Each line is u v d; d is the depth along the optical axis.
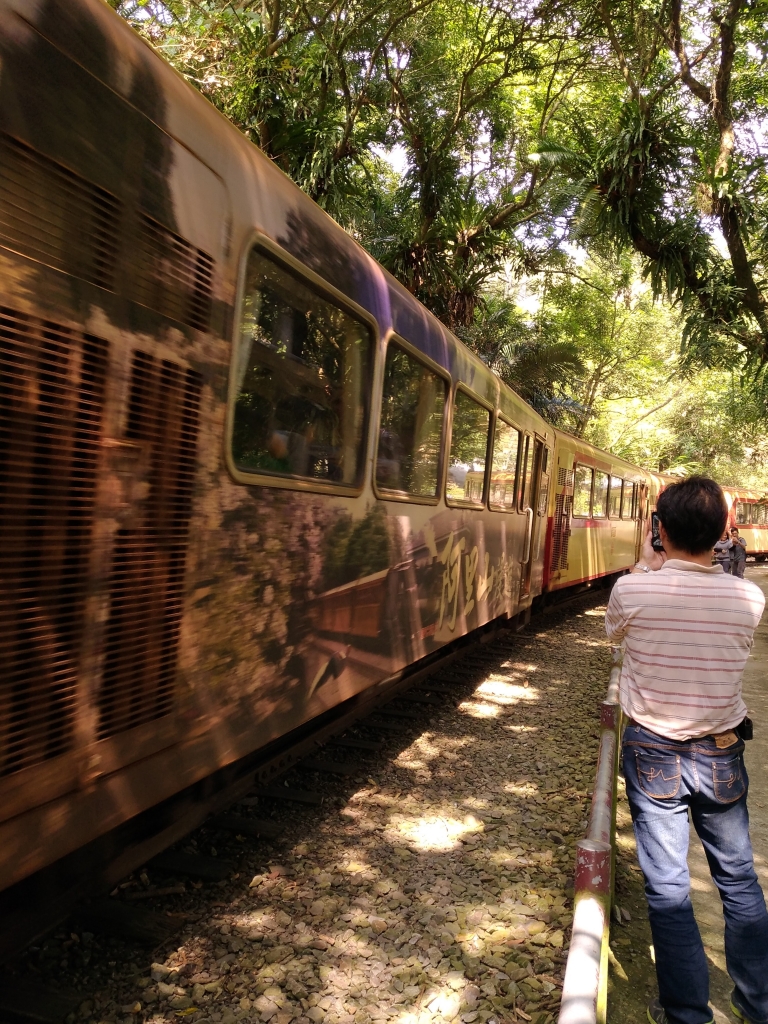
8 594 1.95
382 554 4.65
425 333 5.29
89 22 2.20
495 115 14.92
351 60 12.48
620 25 12.05
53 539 2.09
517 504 8.95
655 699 2.46
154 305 2.45
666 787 2.43
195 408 2.68
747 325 11.52
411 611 5.25
